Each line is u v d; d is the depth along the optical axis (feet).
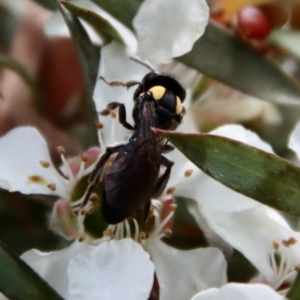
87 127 0.28
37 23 0.30
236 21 0.27
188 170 0.25
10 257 0.22
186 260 0.24
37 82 0.29
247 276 0.24
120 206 0.23
